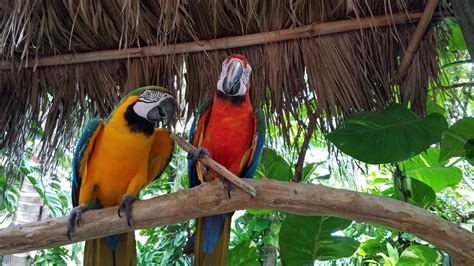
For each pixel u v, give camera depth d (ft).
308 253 10.00
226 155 9.04
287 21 9.75
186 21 9.77
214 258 8.79
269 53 9.96
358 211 7.23
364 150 8.41
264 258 14.61
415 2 9.50
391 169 11.85
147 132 8.57
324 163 12.82
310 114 9.86
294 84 9.91
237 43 10.01
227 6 9.45
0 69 10.78
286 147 10.59
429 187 10.99
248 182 7.50
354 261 19.10
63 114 10.85
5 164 11.21
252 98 9.98
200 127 9.18
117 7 9.59
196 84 10.39
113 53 10.37
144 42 10.36
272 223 14.64
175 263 18.42
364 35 9.73
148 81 10.36
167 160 9.52
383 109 9.46
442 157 9.38
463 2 7.31
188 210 7.53
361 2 9.50
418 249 11.43
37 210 18.20
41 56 10.62
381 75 9.76
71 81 10.82
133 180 8.63
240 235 16.83
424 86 9.68
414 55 9.62
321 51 9.71
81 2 9.23
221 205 7.51
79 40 10.32
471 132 8.91
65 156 12.37
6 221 19.92
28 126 11.18
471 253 7.00
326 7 9.54
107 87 10.72
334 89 9.58
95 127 8.59
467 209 16.25
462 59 10.55
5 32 9.73
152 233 19.97
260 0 9.53
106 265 8.74
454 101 10.18
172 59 10.21
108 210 7.75
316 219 9.74
